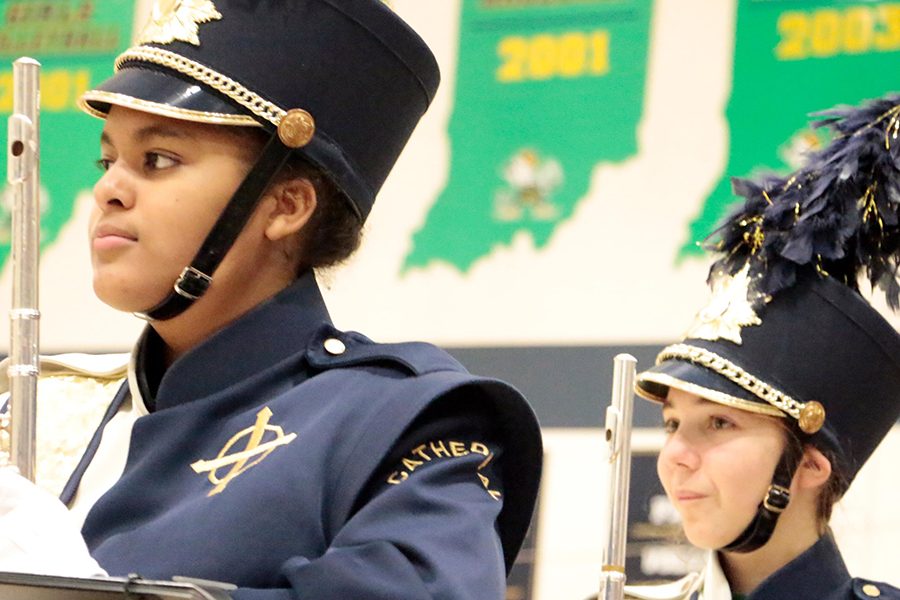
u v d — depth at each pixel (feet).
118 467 18.40
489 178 35.53
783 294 26.22
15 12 39.14
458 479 16.99
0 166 38.83
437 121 35.99
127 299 17.87
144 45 18.35
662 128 34.58
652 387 27.17
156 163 17.98
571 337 34.35
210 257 17.89
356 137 18.83
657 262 34.14
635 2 35.09
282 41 18.37
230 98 17.97
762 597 26.23
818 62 33.73
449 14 36.19
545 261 34.88
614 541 20.56
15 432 17.48
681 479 25.99
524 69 35.68
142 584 12.91
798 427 25.94
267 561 16.44
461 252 35.47
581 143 35.09
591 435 33.60
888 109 26.94
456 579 15.78
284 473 16.88
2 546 15.30
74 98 38.50
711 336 26.22
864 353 26.30
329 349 18.45
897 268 26.76
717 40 34.50
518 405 17.71
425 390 17.26
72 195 38.09
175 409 17.95
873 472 31.60
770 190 26.91
